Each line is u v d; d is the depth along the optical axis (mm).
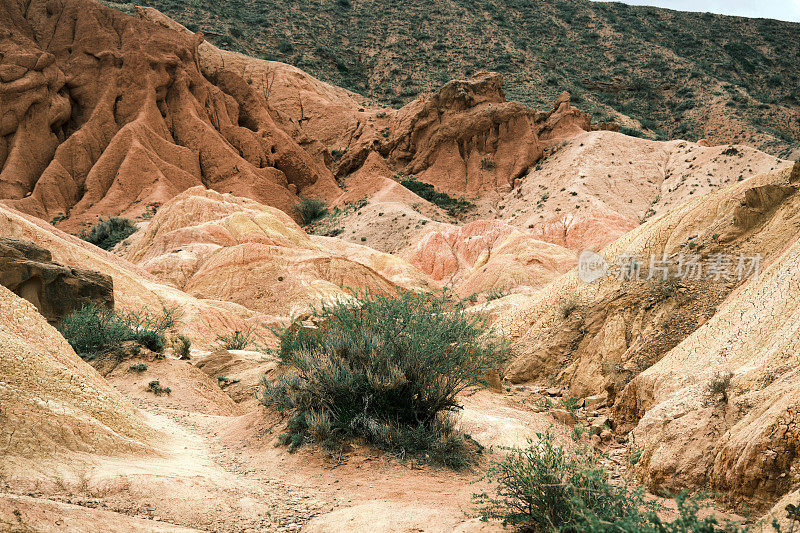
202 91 105875
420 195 100500
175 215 63750
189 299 38094
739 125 144000
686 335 15211
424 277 65875
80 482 6441
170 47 103562
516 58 174625
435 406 9578
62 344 9883
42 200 83250
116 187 86188
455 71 169000
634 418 12477
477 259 69188
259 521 6289
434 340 9711
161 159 91938
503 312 25656
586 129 115062
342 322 10688
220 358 20172
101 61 98000
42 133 90812
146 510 6105
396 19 191875
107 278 22438
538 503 5625
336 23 187250
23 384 7504
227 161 97625
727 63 180375
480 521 5871
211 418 13016
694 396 9680
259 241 57406
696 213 19688
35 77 91312
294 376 10242
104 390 9664
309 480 7887
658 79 171875
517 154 105562
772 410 7395
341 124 123312
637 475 9094
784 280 11516
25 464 6375
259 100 115625
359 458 8562
